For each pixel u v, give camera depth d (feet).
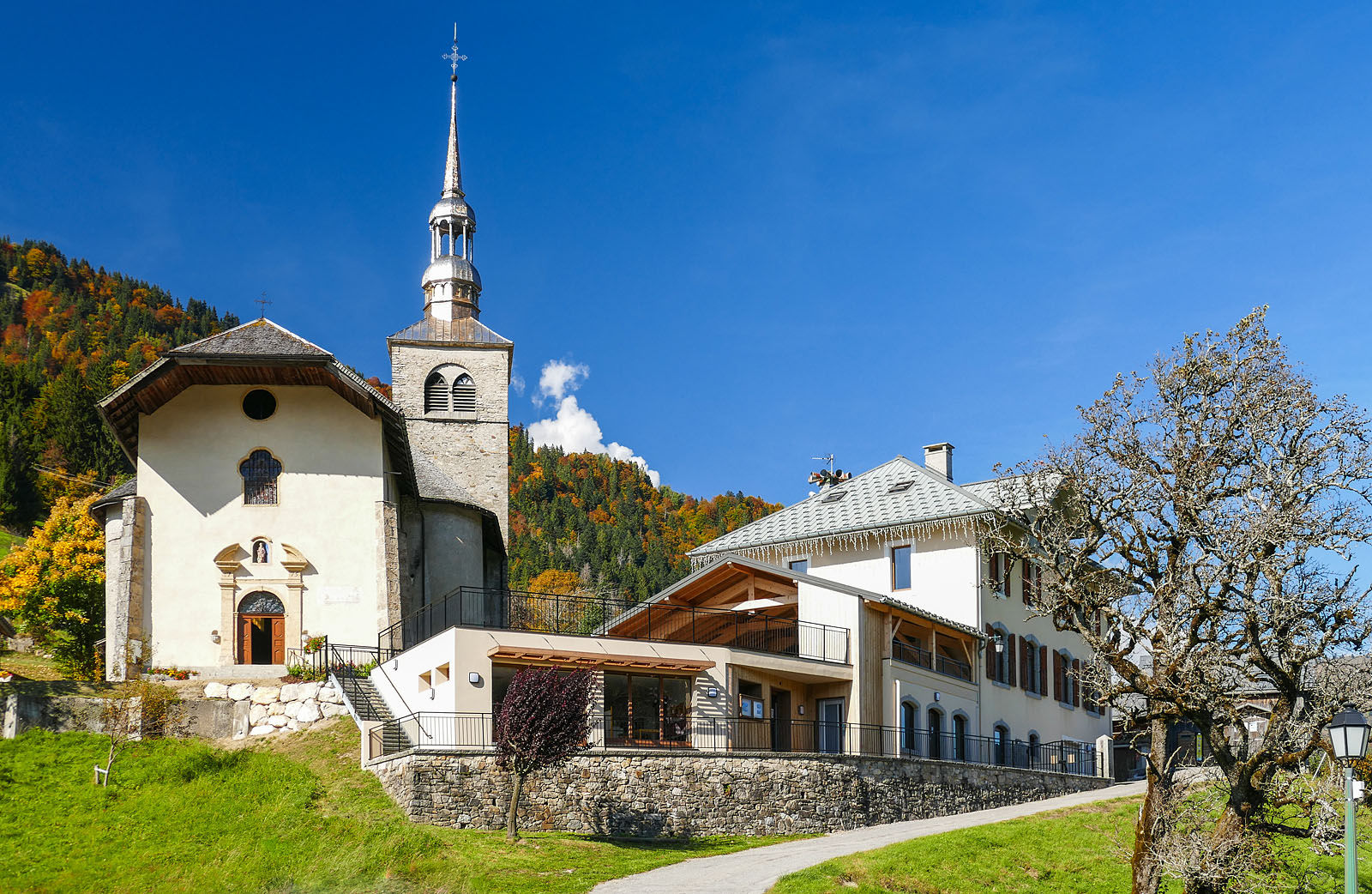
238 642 119.24
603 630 130.82
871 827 104.53
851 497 154.51
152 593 118.93
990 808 120.37
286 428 124.06
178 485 121.60
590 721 96.58
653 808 94.79
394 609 120.26
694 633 120.26
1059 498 82.64
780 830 100.27
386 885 70.59
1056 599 79.82
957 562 138.62
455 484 160.76
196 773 93.61
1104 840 91.61
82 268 574.97
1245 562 70.74
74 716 101.81
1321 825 66.54
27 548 161.48
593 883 71.97
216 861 76.28
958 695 130.82
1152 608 76.23
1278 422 73.46
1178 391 77.61
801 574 121.39
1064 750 149.89
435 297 198.08
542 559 374.63
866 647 117.70
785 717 115.75
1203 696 71.00
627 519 439.22
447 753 88.33
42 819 85.15
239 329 125.29
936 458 164.55
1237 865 69.41
